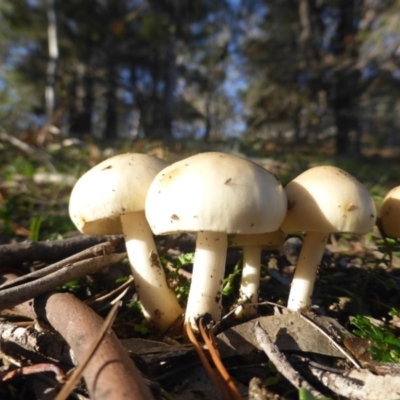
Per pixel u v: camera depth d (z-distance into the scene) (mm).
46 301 105
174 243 155
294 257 175
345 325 129
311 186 115
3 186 310
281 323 112
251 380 96
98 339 83
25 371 91
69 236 195
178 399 94
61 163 423
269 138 940
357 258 191
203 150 595
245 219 102
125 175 120
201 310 118
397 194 129
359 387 91
